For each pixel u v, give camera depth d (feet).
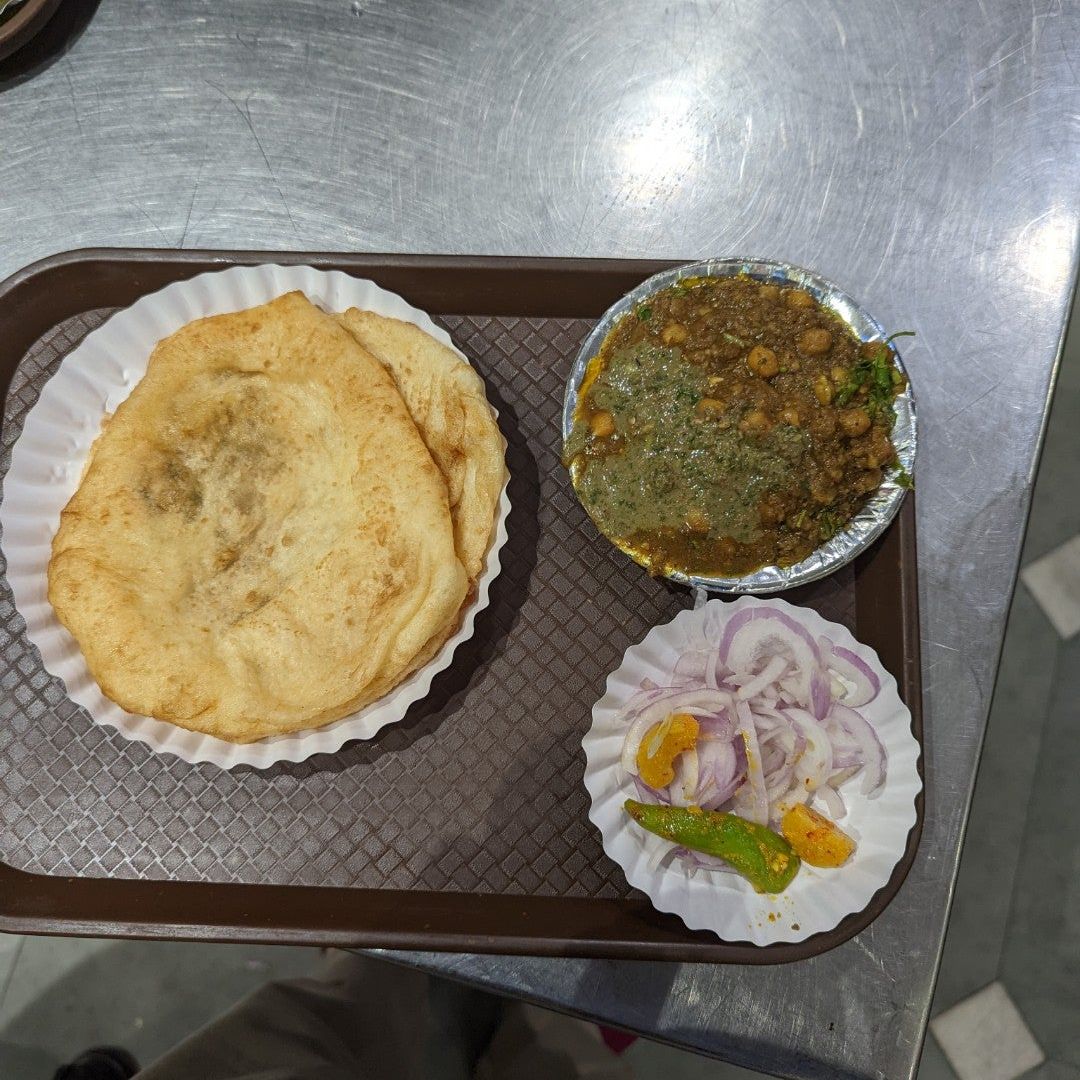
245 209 1.78
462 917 1.55
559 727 1.62
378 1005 2.20
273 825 1.60
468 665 1.63
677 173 1.79
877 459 1.51
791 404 1.51
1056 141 1.78
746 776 1.55
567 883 1.58
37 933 1.53
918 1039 1.58
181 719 1.48
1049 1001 2.19
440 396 1.56
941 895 1.61
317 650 1.48
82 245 1.78
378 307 1.63
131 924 1.52
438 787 1.61
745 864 1.49
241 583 1.54
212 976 2.32
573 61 1.82
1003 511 1.69
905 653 1.57
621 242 1.77
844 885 1.51
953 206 1.77
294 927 1.52
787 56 1.81
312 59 1.82
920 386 1.72
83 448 1.64
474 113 1.81
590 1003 1.62
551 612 1.64
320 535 1.53
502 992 1.63
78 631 1.49
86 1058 2.29
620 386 1.56
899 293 1.75
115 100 1.82
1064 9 1.80
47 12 1.74
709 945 1.50
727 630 1.56
